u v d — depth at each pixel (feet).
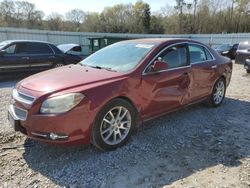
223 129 15.65
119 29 171.83
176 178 10.58
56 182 10.23
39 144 13.12
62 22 172.14
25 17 170.50
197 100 17.61
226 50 74.13
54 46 36.04
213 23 184.34
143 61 13.78
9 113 12.41
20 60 32.35
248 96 24.06
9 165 11.30
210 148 13.16
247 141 14.06
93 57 16.16
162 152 12.62
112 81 12.28
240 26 179.83
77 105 11.03
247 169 11.30
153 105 14.07
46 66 34.76
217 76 19.11
